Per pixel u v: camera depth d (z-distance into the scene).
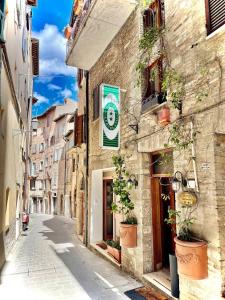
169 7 5.05
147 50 5.62
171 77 4.67
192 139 4.20
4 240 7.45
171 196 5.63
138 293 5.04
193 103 4.25
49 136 33.00
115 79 7.75
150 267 5.63
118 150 7.13
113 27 7.51
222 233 3.64
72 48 8.70
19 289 5.49
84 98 11.35
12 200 9.31
